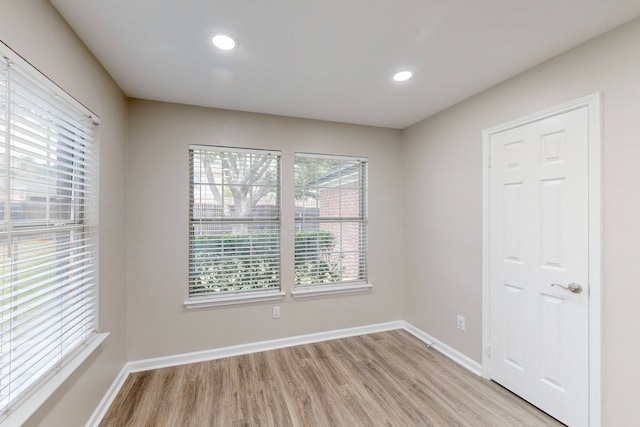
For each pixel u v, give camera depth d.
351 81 2.18
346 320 3.16
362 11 1.43
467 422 1.84
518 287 2.09
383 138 3.31
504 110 2.18
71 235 1.62
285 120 2.92
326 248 3.11
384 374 2.40
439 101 2.58
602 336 1.61
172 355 2.54
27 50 1.19
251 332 2.79
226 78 2.12
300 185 3.01
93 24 1.50
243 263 2.80
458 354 2.61
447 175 2.75
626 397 1.51
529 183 2.01
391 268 3.34
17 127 1.16
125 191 2.38
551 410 1.87
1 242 1.13
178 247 2.57
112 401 2.03
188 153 2.61
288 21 1.50
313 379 2.32
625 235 1.52
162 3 1.36
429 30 1.58
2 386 1.06
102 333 1.86
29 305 1.23
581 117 1.70
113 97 2.11
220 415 1.91
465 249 2.55
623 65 1.53
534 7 1.41
